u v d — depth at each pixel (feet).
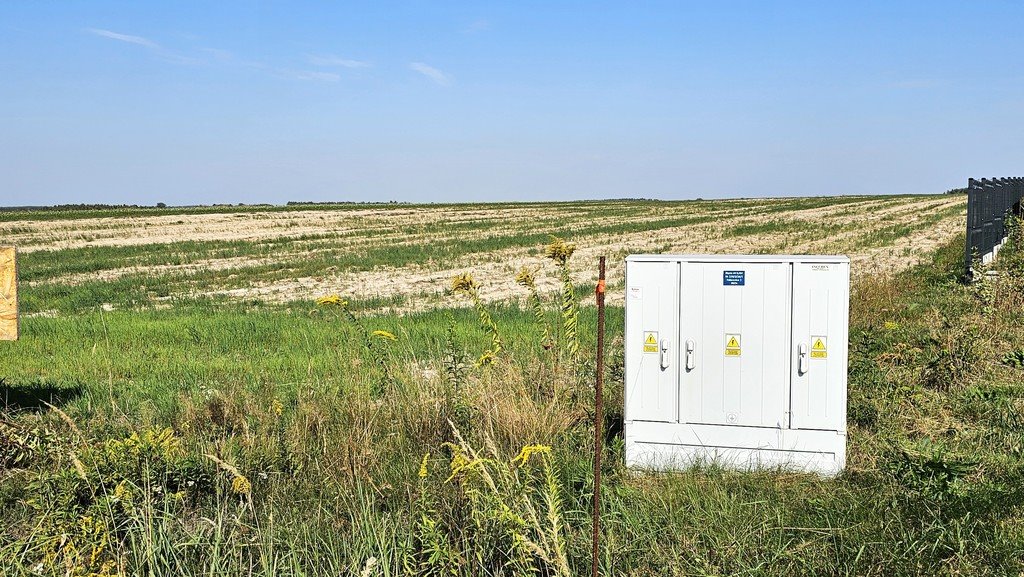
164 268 113.91
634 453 23.30
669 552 17.58
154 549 16.67
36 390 33.32
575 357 30.81
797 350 22.43
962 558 16.47
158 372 38.11
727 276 22.70
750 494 20.47
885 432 25.52
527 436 23.48
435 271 101.04
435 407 25.50
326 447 23.18
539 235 150.92
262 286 91.81
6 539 18.13
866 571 16.51
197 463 21.63
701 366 22.94
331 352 41.63
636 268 23.15
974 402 27.99
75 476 19.22
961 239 91.40
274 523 18.88
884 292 52.95
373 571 15.80
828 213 189.67
